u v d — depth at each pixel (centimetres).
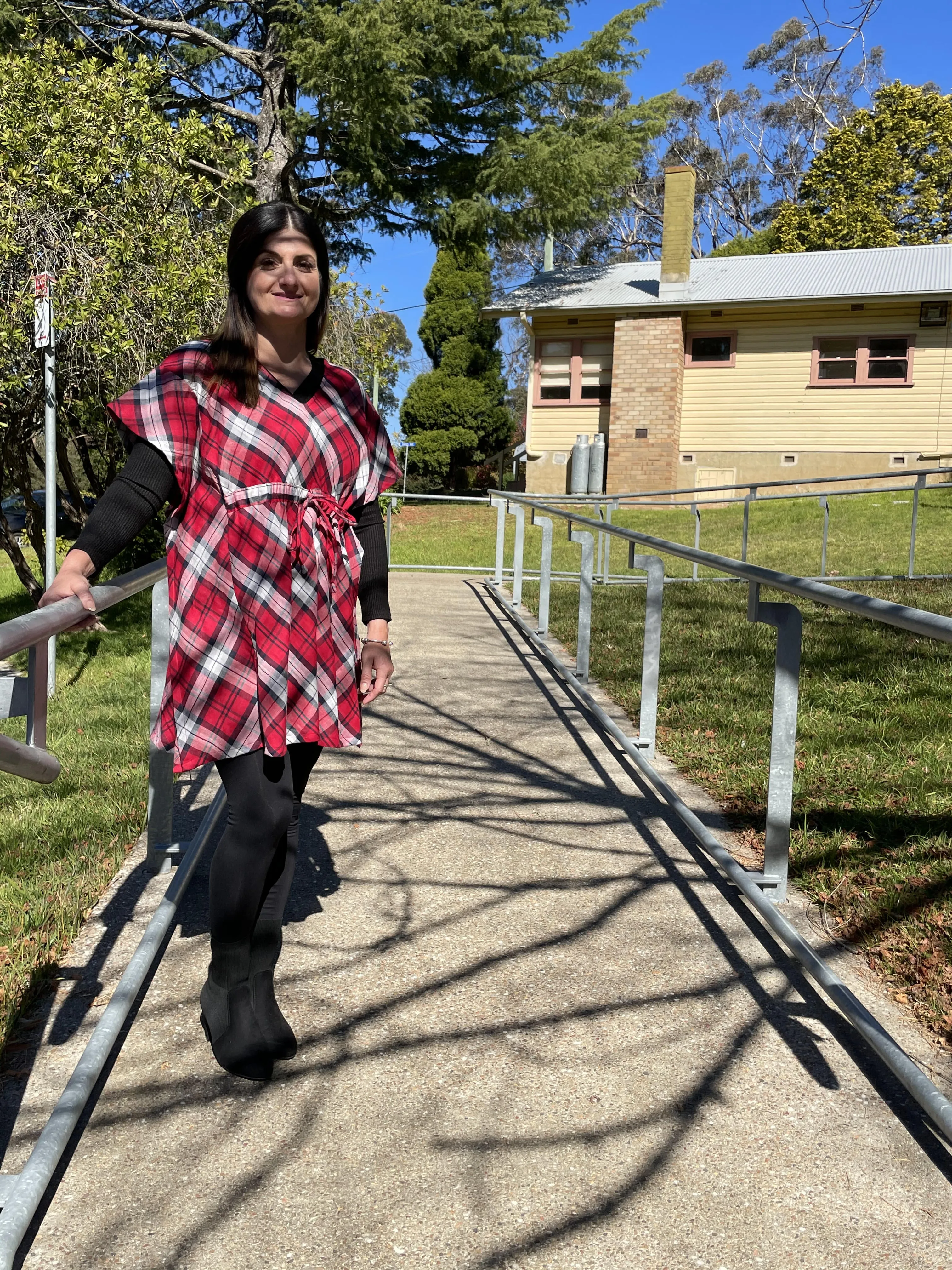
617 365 2061
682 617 807
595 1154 196
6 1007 241
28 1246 172
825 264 2200
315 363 212
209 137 766
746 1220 179
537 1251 172
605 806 397
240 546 195
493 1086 218
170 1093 213
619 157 1636
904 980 260
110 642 779
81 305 664
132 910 299
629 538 440
